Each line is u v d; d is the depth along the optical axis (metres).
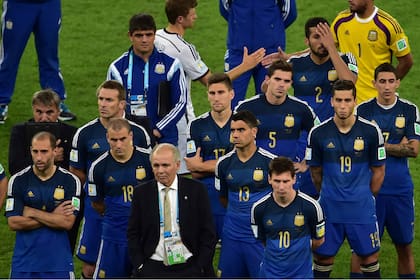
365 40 48.25
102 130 41.25
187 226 37.53
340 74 44.88
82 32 68.00
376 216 42.53
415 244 46.94
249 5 52.12
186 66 47.38
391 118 42.75
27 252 39.38
